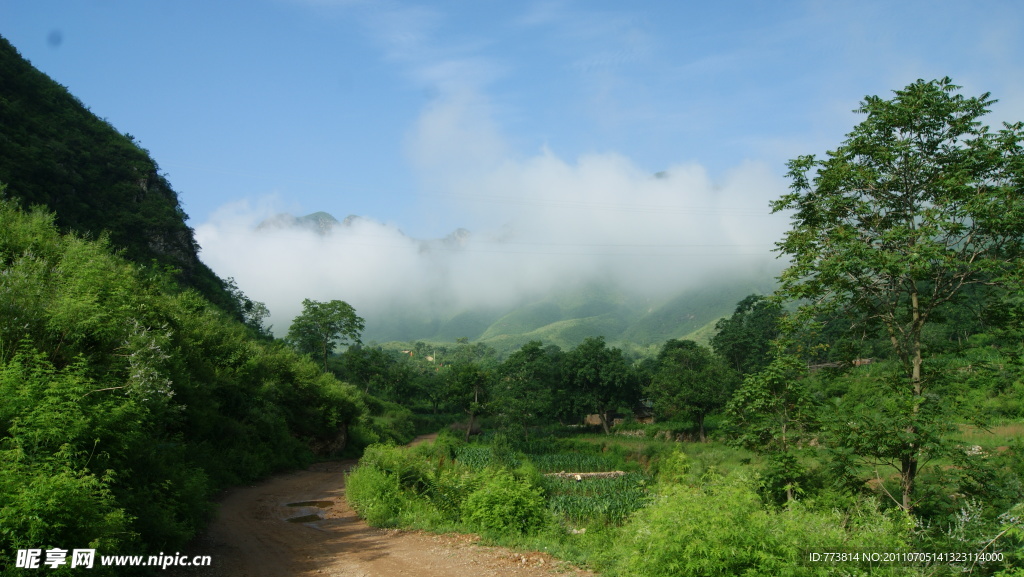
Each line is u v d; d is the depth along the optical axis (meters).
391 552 12.03
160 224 59.62
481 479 18.09
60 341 11.43
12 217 16.86
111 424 9.73
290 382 39.50
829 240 13.23
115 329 12.25
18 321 10.79
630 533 8.60
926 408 11.76
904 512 8.35
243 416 29.23
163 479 11.95
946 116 12.60
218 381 27.44
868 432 11.85
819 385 15.87
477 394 55.62
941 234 11.96
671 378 49.62
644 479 29.70
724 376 47.91
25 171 44.56
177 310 23.83
